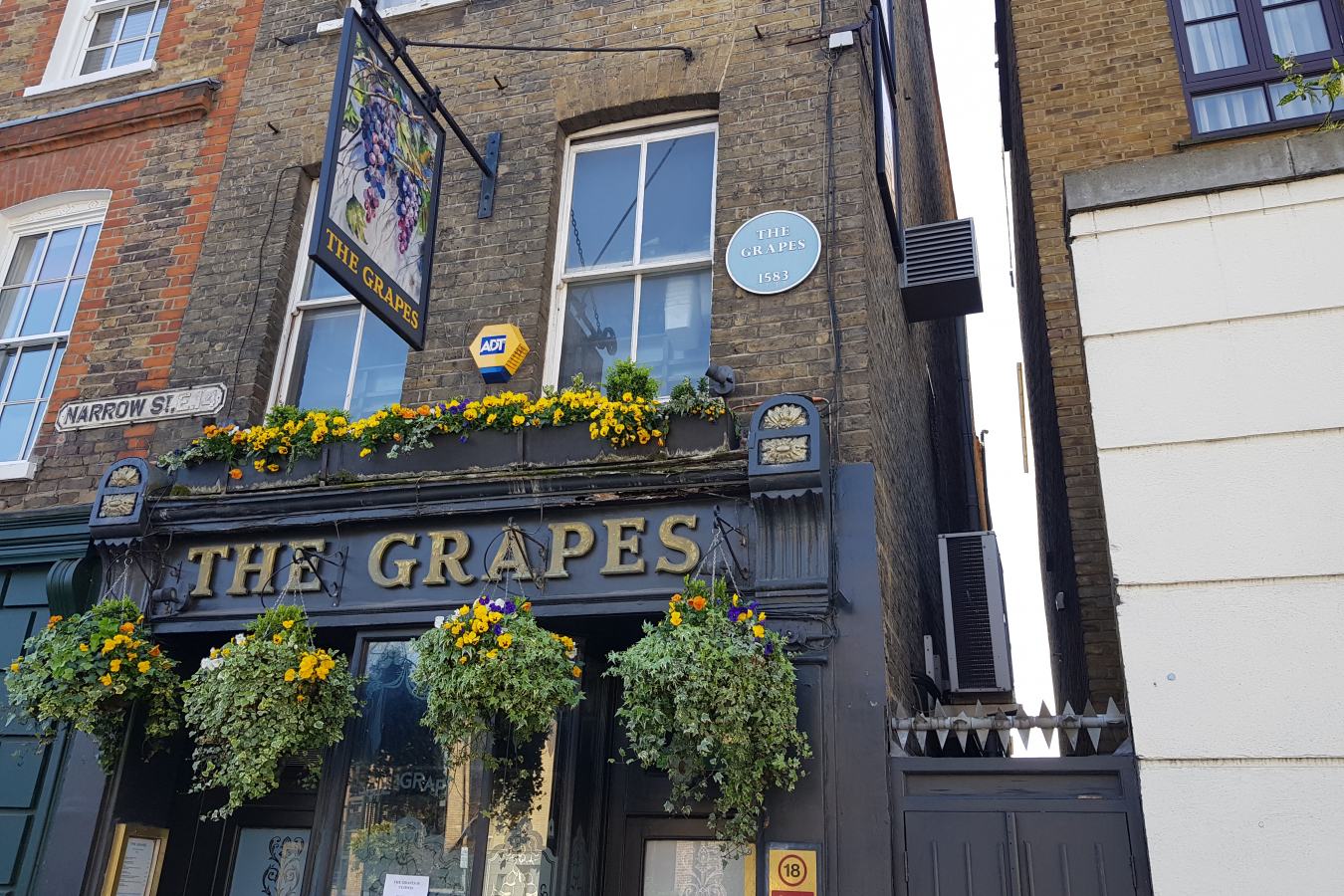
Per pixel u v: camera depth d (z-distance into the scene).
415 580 5.57
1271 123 6.98
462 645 4.68
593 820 5.26
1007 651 7.02
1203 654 4.18
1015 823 4.39
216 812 4.95
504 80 7.04
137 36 8.80
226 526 5.97
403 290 5.63
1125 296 4.79
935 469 9.84
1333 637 4.05
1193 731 4.10
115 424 6.90
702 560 5.11
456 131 6.41
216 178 7.59
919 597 7.41
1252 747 4.01
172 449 6.67
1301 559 4.18
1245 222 4.73
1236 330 4.59
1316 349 4.45
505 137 6.86
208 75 8.07
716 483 5.16
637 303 6.37
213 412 6.67
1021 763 4.46
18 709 6.10
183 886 6.01
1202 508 4.38
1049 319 7.22
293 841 6.03
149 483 6.12
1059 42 7.78
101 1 9.04
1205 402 4.52
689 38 6.69
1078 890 4.22
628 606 5.13
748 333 5.71
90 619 5.64
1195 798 4.02
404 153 5.80
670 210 6.55
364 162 5.40
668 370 6.12
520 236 6.53
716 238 6.05
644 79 6.67
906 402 7.50
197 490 6.04
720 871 5.09
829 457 5.18
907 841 4.50
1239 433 4.43
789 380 5.52
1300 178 4.70
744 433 5.39
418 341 5.76
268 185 7.37
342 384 6.79
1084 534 6.70
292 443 5.98
